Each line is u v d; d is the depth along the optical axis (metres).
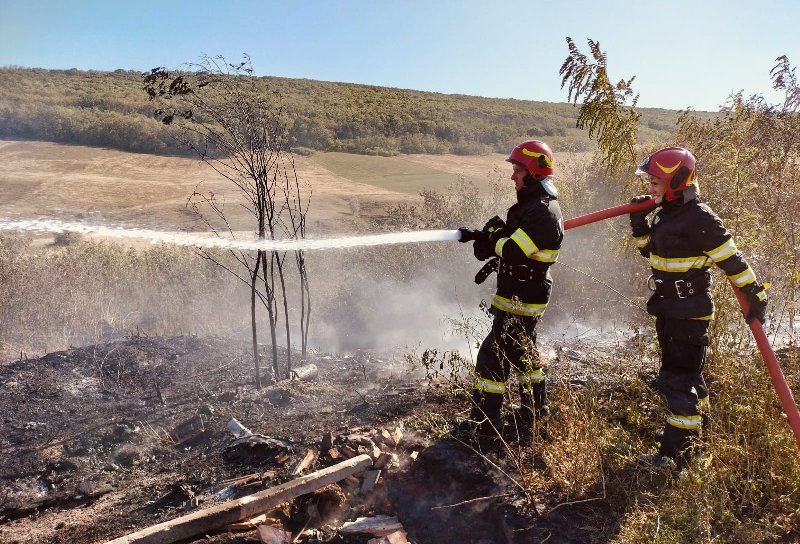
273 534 3.40
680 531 2.92
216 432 4.77
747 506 3.24
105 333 8.55
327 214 26.45
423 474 3.72
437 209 10.43
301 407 5.06
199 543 3.39
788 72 5.45
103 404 5.48
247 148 5.41
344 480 3.81
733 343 4.14
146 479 4.28
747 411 3.42
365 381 5.57
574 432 3.64
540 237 3.53
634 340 4.67
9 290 9.16
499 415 3.88
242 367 6.19
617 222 6.25
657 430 3.90
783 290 4.67
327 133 63.38
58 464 4.56
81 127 57.94
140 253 12.62
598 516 3.21
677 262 3.38
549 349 5.73
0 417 5.29
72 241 17.11
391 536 3.36
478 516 3.41
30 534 3.81
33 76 89.12
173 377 5.99
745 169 4.74
